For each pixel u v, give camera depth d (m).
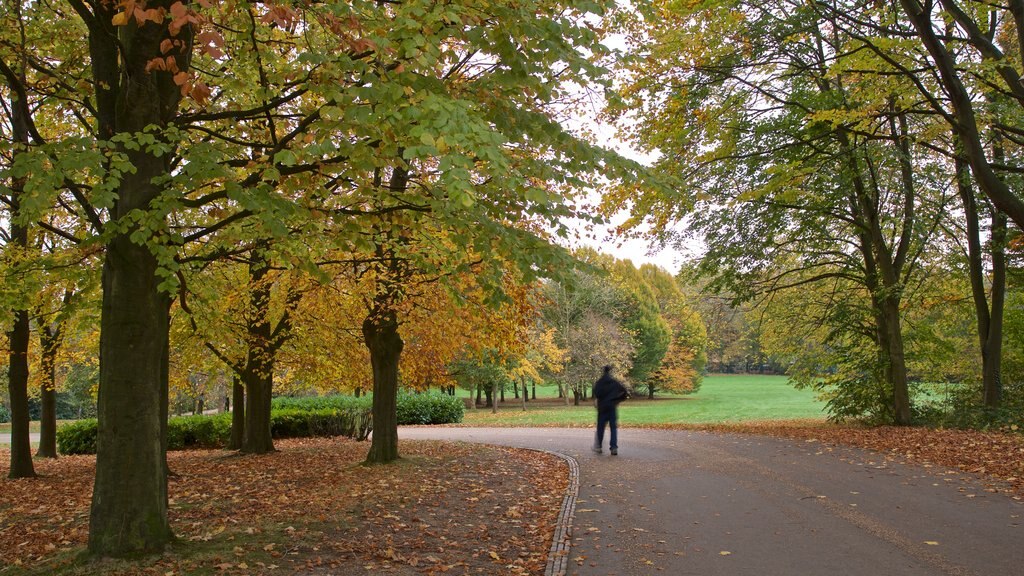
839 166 16.03
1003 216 16.47
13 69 7.86
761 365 76.44
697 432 18.48
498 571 6.00
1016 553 6.11
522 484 10.50
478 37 5.34
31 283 7.79
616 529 7.38
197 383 24.23
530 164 6.58
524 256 6.46
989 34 14.25
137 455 6.01
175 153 6.66
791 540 6.73
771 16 14.40
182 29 6.06
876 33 13.61
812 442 14.48
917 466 10.80
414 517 7.87
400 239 8.98
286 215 5.84
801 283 19.22
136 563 5.72
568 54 5.75
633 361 46.41
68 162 5.00
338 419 22.62
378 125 5.46
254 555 6.16
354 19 4.95
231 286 12.80
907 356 18.69
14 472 12.63
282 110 8.14
